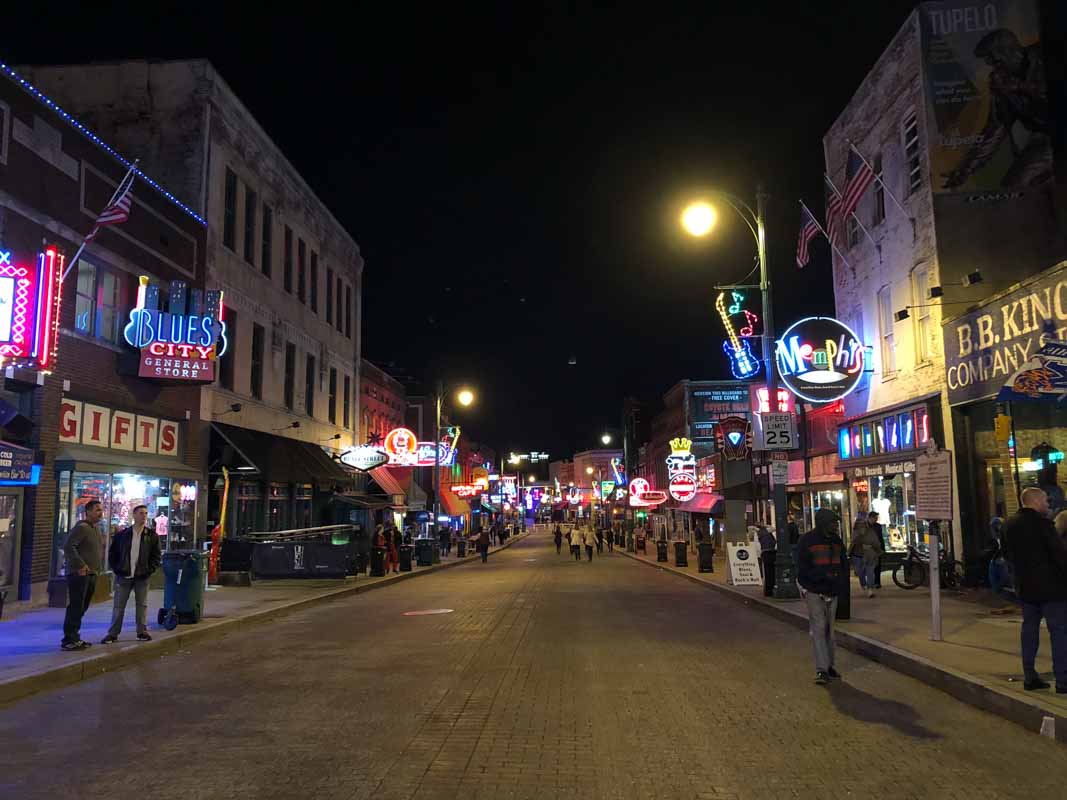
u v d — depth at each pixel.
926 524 19.58
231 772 6.09
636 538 50.41
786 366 21.73
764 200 18.70
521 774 6.02
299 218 32.44
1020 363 15.48
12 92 15.76
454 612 16.92
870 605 15.35
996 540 15.99
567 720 7.61
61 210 17.28
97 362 18.56
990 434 17.33
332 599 20.48
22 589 15.72
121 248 19.59
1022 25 19.28
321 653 11.74
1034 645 7.91
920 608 14.73
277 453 26.83
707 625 14.57
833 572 9.38
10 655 10.67
